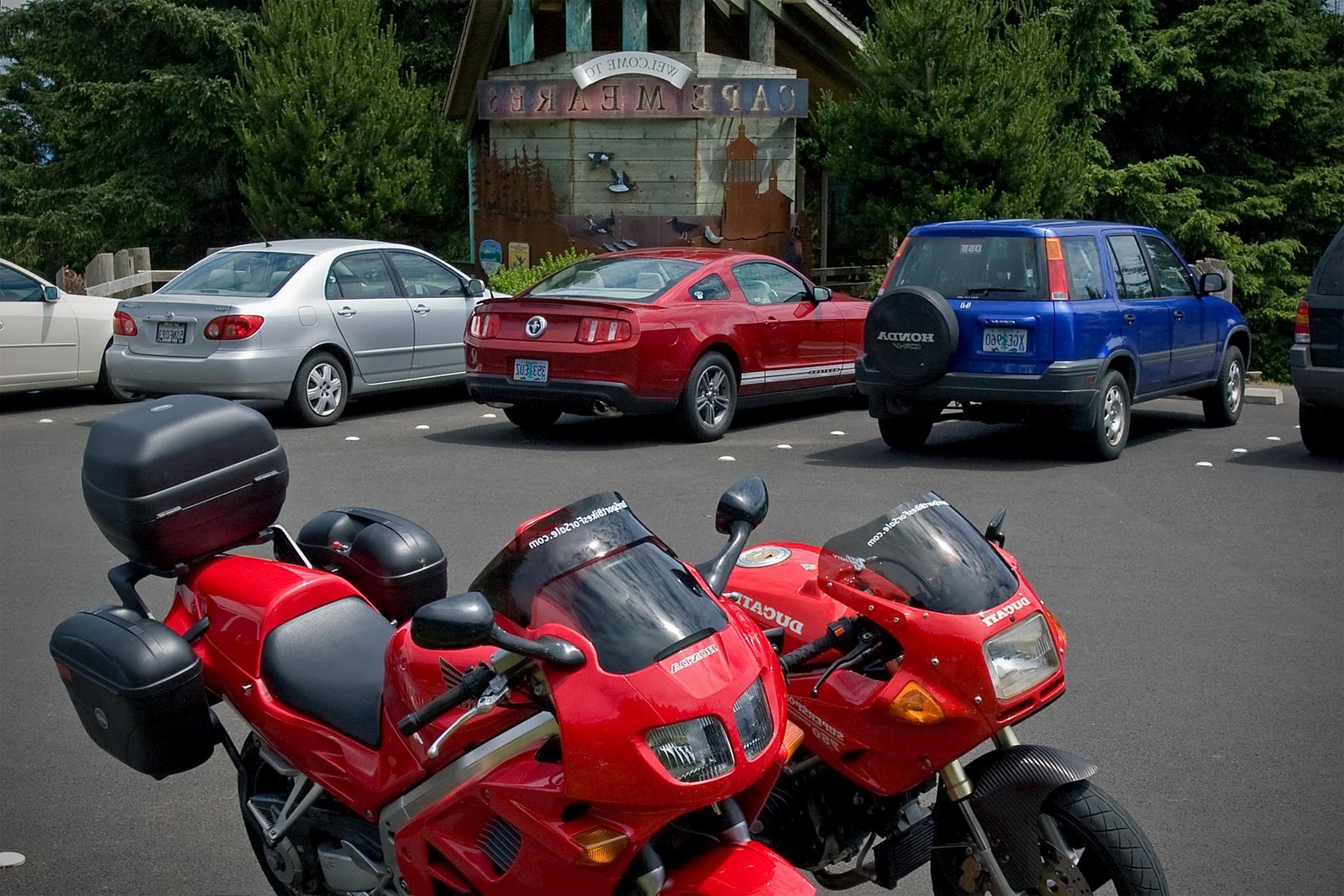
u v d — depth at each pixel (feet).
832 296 44.98
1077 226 36.14
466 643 9.45
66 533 27.73
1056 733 17.67
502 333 37.73
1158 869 10.94
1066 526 28.43
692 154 66.23
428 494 30.83
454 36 89.10
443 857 11.25
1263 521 29.07
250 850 15.06
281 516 28.55
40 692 19.43
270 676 12.96
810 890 9.71
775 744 10.18
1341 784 16.17
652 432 40.42
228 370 38.86
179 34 80.02
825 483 32.40
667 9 76.23
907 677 11.28
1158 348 37.68
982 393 34.27
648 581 10.55
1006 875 11.40
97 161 86.53
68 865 14.62
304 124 66.49
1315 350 36.09
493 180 67.87
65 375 44.73
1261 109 79.41
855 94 69.82
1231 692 19.15
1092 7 73.56
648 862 10.03
